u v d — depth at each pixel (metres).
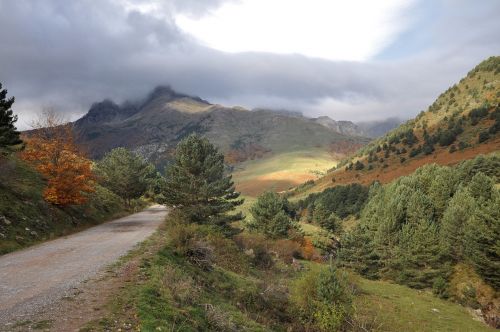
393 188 86.81
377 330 23.47
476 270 47.25
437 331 28.83
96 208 41.25
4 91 28.69
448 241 54.16
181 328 10.52
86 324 9.36
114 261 17.36
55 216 29.84
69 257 18.44
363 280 50.62
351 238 62.28
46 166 30.98
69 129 33.44
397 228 63.78
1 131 27.88
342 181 185.50
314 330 19.61
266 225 59.28
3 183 28.12
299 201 164.75
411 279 55.00
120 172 51.91
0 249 19.53
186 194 35.75
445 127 189.75
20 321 9.21
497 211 44.84
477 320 37.12
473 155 137.25
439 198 67.94
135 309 10.78
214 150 40.62
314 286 21.28
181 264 19.39
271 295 21.73
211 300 15.84
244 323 15.04
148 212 54.06
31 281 13.47
